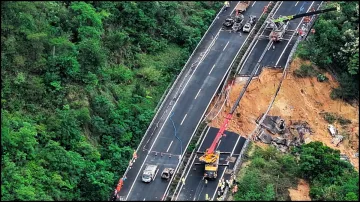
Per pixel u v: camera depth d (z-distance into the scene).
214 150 103.56
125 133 104.38
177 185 97.69
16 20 107.50
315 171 100.31
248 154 104.56
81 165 95.12
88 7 116.00
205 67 119.25
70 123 98.69
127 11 120.75
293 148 109.12
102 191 94.19
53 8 114.50
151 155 103.31
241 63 119.69
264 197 95.06
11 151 93.00
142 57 118.81
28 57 105.06
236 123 112.12
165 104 112.12
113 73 112.44
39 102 101.69
